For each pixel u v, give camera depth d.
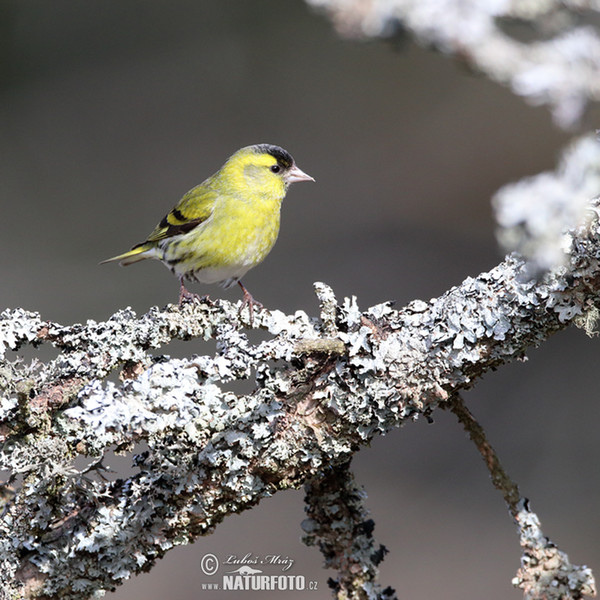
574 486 11.23
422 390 4.45
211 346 13.20
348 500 4.64
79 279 15.98
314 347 4.42
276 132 19.33
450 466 11.88
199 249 8.74
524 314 4.36
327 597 9.58
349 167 18.30
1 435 4.41
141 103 19.81
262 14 20.47
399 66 19.64
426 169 17.97
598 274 4.22
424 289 15.41
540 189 2.38
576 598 4.11
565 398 12.55
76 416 4.27
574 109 1.93
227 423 4.45
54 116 19.50
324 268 15.98
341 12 1.89
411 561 10.39
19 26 19.86
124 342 4.80
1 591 4.30
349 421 4.46
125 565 4.38
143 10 20.44
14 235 17.08
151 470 4.46
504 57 1.92
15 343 4.65
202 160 18.97
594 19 1.97
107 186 18.45
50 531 4.42
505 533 10.73
